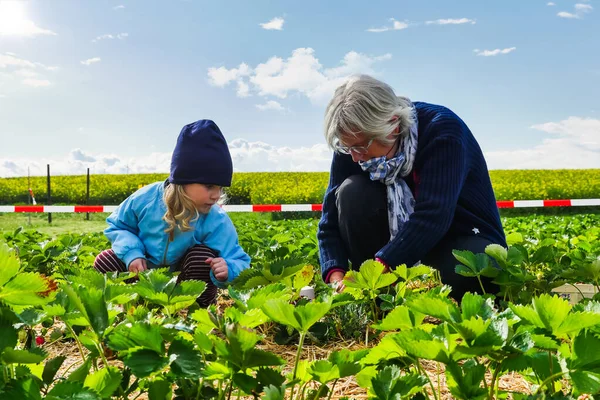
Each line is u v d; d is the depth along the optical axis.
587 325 1.03
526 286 2.43
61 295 1.28
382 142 2.60
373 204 2.90
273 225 7.99
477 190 2.83
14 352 0.89
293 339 2.20
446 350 1.03
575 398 1.03
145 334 1.00
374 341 2.23
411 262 2.54
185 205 2.84
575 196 18.78
